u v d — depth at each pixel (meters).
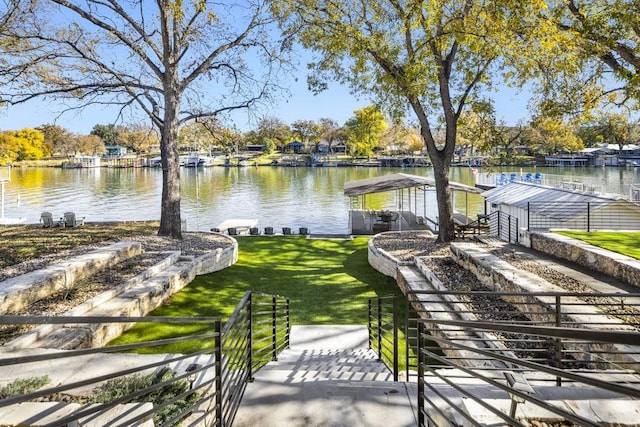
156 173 77.19
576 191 19.14
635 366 5.84
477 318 8.25
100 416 3.14
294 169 83.94
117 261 12.16
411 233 18.97
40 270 9.86
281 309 9.73
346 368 6.72
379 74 15.94
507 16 13.10
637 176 50.69
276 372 5.71
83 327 7.73
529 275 9.51
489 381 2.50
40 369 5.59
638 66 12.45
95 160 91.88
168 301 10.95
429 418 3.57
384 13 15.25
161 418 3.84
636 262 9.04
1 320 1.62
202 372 5.25
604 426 2.81
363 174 69.75
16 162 87.31
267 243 19.06
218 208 35.00
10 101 14.95
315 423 3.97
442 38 14.12
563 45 12.79
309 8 15.37
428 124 16.39
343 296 11.92
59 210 33.31
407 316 5.52
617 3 12.23
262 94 18.50
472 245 13.43
